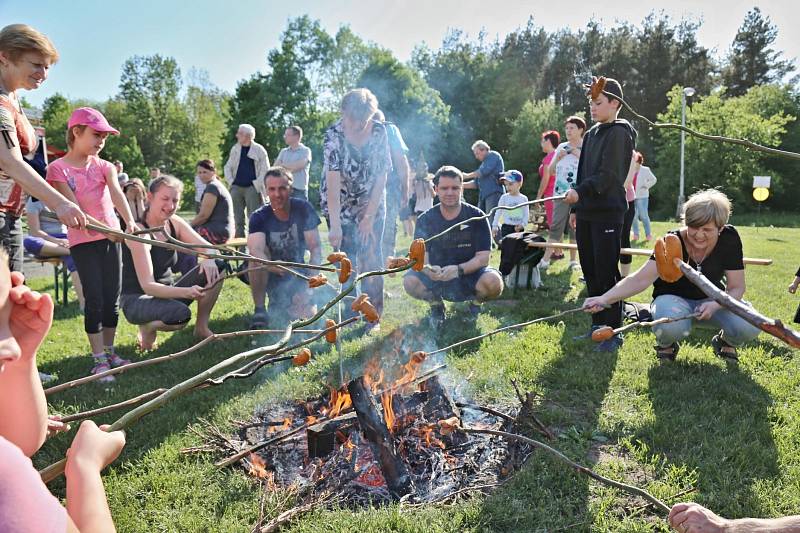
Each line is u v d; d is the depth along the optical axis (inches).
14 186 155.8
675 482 113.7
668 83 1951.3
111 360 196.4
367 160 216.2
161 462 126.0
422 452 127.1
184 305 206.8
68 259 297.9
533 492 110.8
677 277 73.8
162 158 2605.8
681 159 1147.3
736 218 1117.7
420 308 257.9
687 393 153.8
